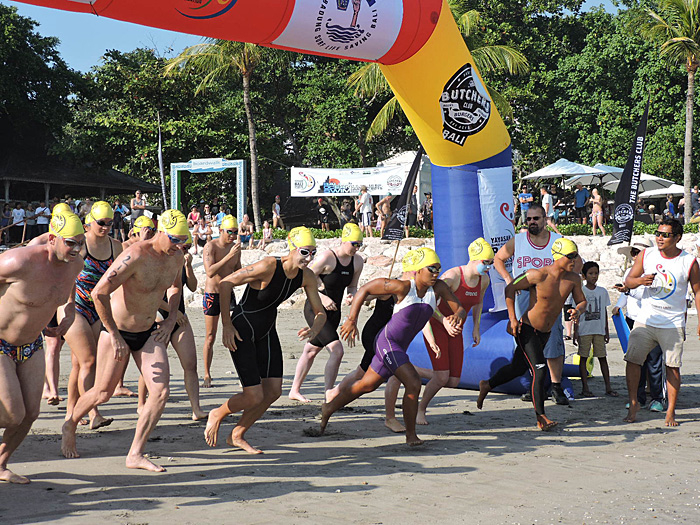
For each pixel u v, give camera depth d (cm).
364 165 3259
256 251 2141
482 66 2473
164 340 514
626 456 559
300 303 1980
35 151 3438
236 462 523
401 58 766
